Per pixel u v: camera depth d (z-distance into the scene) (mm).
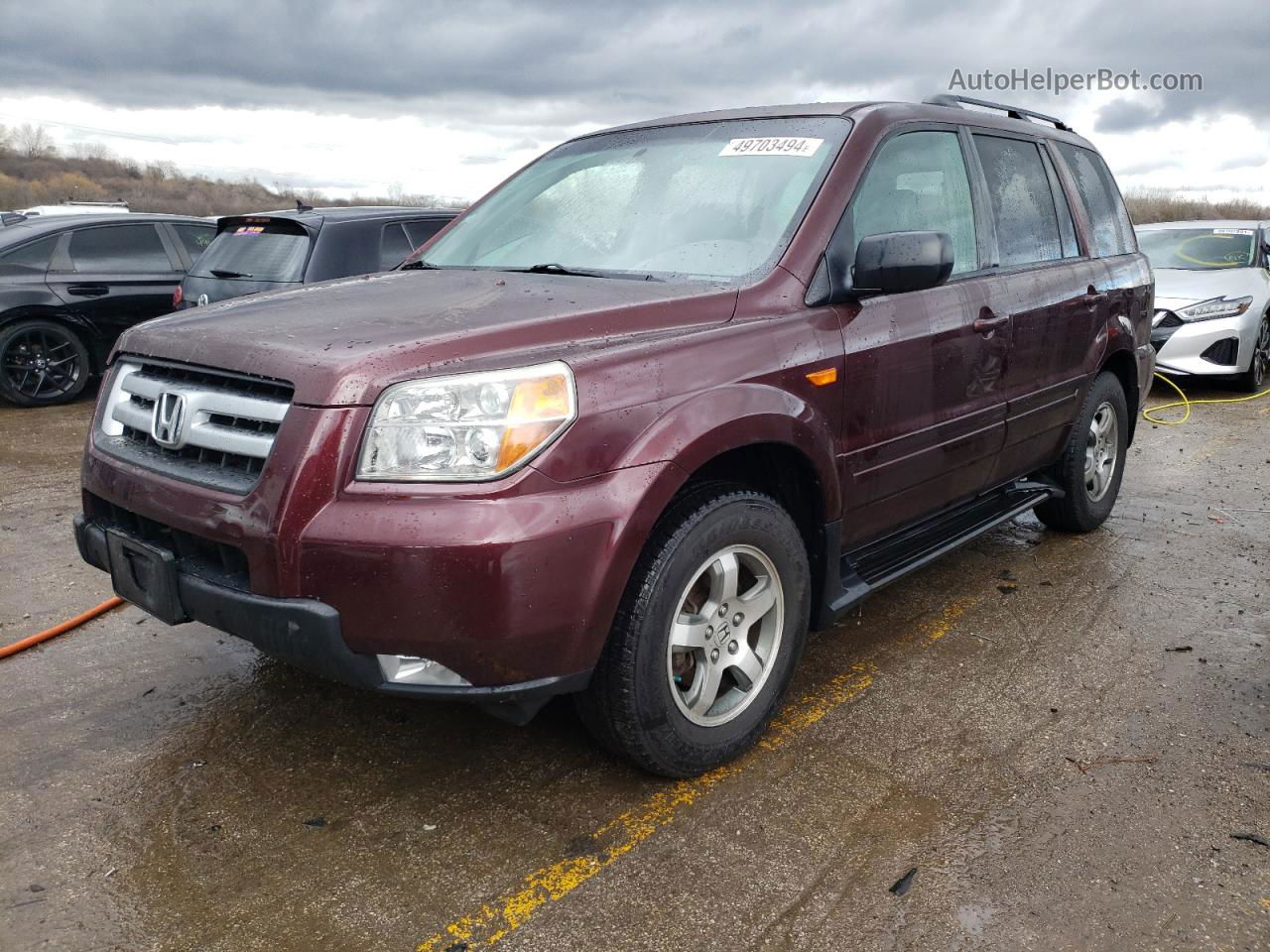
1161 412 8133
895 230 3256
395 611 2162
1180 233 9688
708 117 3621
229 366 2395
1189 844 2404
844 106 3385
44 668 3402
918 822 2498
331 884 2277
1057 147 4441
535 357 2328
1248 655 3488
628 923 2141
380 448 2188
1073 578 4254
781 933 2105
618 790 2650
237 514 2273
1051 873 2295
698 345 2582
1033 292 3840
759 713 2803
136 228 8891
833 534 2969
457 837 2449
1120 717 3041
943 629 3723
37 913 2176
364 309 2648
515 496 2189
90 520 2824
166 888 2266
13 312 8156
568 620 2270
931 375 3277
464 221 3758
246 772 2750
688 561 2492
